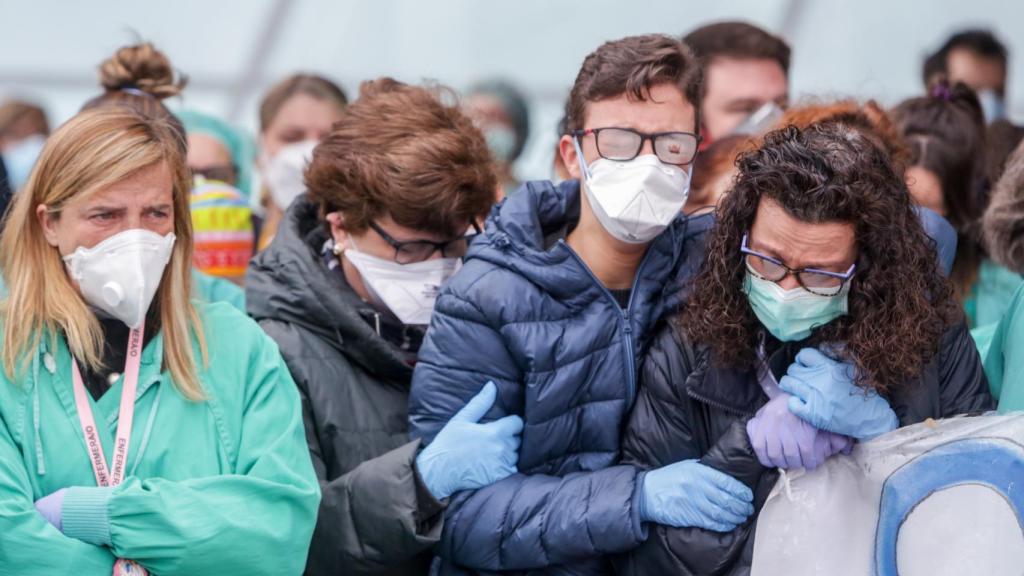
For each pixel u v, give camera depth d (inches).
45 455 148.2
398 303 177.6
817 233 143.3
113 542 143.8
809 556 154.5
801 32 405.4
